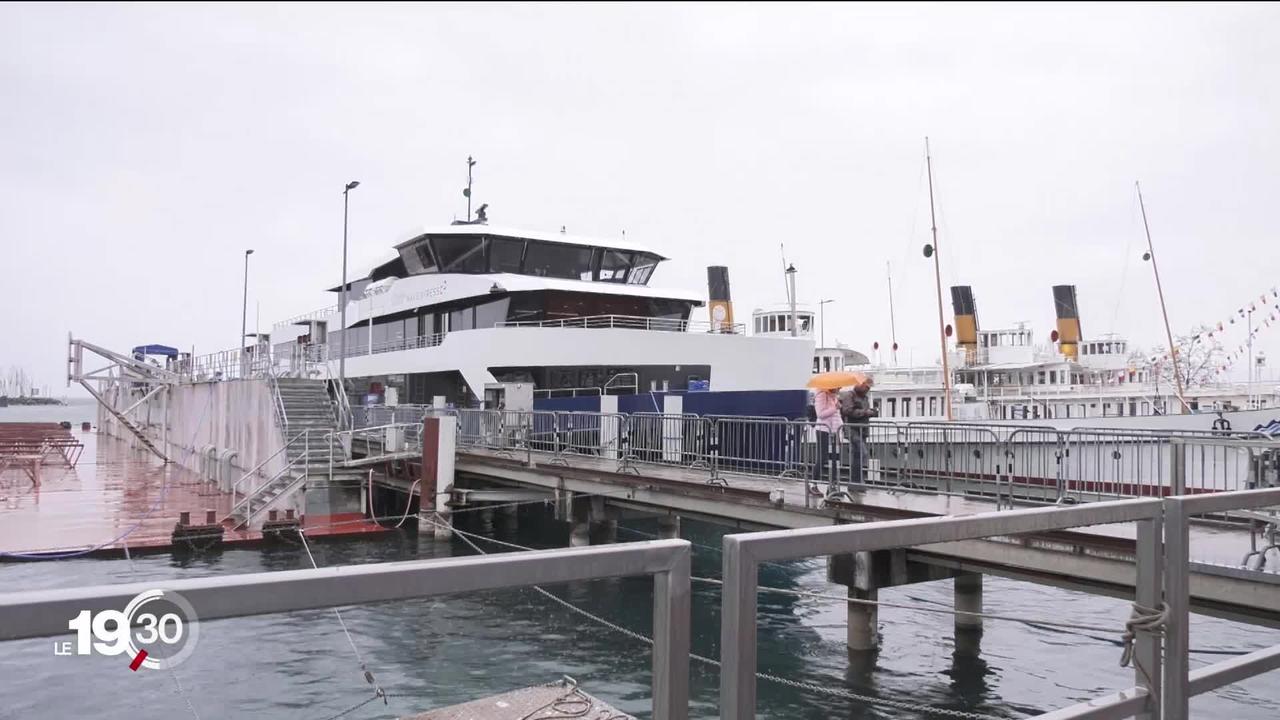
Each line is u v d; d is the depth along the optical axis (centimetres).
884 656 1398
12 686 1118
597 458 2166
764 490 1534
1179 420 2506
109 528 2419
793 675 1310
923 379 4634
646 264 3425
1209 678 299
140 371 5166
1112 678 1295
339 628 1464
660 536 2267
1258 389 4469
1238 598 862
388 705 1127
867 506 1310
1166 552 291
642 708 1143
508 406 2570
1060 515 262
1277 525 929
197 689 1141
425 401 3275
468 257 3155
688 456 2047
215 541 2234
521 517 2752
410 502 2570
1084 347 4959
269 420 3058
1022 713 1158
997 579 2044
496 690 1204
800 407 2711
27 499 3106
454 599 1689
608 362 2742
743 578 204
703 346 2830
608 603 1700
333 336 4403
